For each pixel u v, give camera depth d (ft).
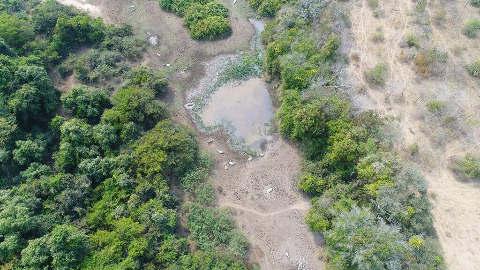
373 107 128.67
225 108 136.56
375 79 134.31
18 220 97.45
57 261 93.30
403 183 102.53
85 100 124.67
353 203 104.12
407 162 112.47
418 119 125.70
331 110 116.78
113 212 106.73
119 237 100.32
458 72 135.54
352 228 96.78
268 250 108.99
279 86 138.21
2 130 112.88
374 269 91.04
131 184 112.37
